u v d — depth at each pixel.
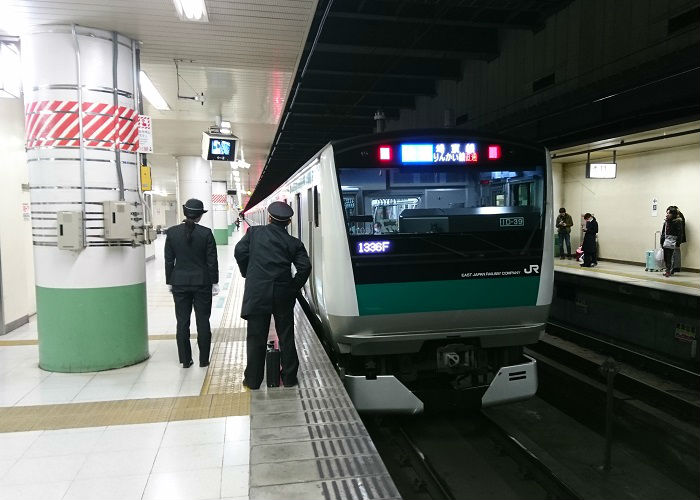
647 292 8.59
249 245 4.42
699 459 4.86
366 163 4.47
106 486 2.95
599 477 4.62
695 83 6.58
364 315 4.39
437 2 7.79
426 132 4.58
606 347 7.94
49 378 4.84
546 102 8.60
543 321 4.82
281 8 5.14
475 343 4.82
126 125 5.18
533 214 4.72
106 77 5.01
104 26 5.02
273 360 4.47
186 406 4.12
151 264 16.23
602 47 7.52
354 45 9.00
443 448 4.93
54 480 3.01
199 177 18.30
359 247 4.39
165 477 3.04
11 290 6.99
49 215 4.90
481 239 4.57
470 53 10.02
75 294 4.93
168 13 4.93
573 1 8.05
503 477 4.43
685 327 7.84
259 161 20.69
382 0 7.66
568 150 12.83
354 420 3.76
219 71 7.69
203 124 12.17
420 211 4.51
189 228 5.08
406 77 11.35
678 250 11.94
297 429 3.62
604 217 15.50
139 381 4.74
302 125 15.73
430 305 4.49
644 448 5.34
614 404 5.97
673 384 6.50
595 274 11.73
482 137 4.66
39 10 4.56
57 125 4.83
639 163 14.02
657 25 6.61
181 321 5.11
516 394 4.80
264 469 3.07
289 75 7.95
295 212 6.96
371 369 4.75
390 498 2.78
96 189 4.94
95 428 3.72
